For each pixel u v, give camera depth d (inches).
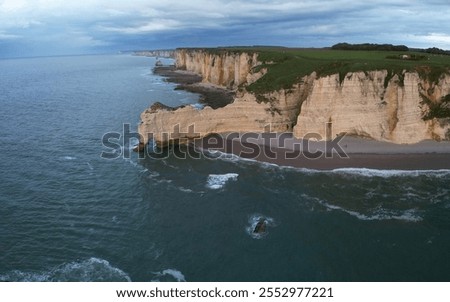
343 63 2265.0
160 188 1704.0
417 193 1581.0
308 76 2373.3
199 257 1205.7
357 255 1194.6
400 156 1959.9
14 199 1599.4
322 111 2155.5
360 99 2114.9
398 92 2063.2
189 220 1427.2
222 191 1656.0
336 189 1636.3
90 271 1140.5
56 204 1563.7
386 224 1358.3
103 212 1498.5
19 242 1284.4
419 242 1251.8
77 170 1934.1
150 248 1256.8
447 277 1085.1
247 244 1266.0
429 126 2090.3
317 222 1384.1
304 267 1144.2
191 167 1941.4
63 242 1290.6
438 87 2119.8
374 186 1653.5
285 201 1545.3
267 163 1953.7
